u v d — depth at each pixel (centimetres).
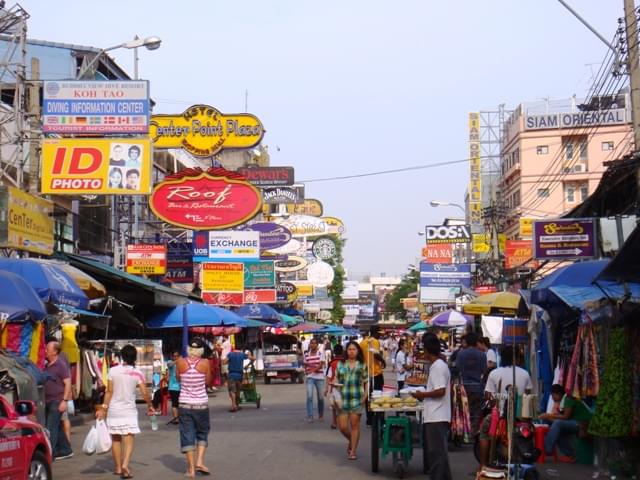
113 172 2278
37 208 1864
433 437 1059
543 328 1681
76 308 1753
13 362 1234
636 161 1619
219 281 3741
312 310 7331
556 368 1590
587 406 1305
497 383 1225
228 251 3591
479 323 3159
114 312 2406
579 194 6206
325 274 5928
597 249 1841
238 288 3744
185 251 3609
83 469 1319
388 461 1377
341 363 1430
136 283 2478
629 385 1084
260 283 4256
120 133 2338
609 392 1088
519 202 6312
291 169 3966
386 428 1227
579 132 6178
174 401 2086
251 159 6638
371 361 1412
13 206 1714
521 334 1545
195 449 1265
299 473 1254
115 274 2389
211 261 3597
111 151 2286
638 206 1617
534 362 1781
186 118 3278
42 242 1895
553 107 6431
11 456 888
